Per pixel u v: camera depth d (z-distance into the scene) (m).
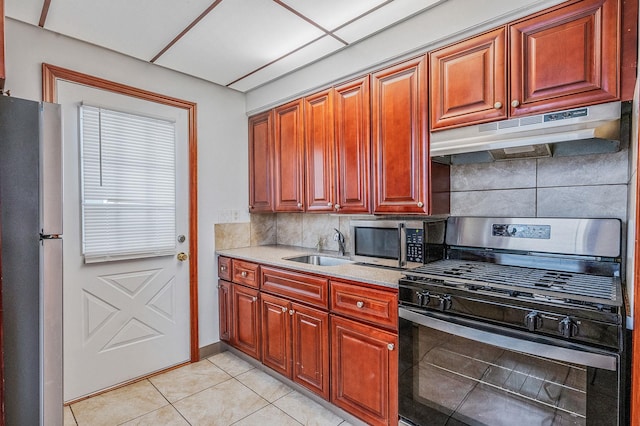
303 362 2.11
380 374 1.69
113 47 2.15
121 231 2.29
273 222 3.25
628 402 1.05
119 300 2.30
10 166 1.07
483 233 1.85
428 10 1.76
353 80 2.16
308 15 1.80
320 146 2.38
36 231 1.11
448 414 1.43
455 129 1.70
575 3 1.35
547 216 1.70
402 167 1.92
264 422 1.90
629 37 1.25
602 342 1.06
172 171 2.54
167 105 2.51
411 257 1.90
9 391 1.07
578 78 1.35
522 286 1.30
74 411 2.00
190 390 2.24
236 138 2.96
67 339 2.08
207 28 1.93
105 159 2.21
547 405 1.18
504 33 1.53
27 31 1.91
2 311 1.02
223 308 2.78
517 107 1.50
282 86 2.64
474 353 1.35
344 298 1.86
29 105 1.10
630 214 1.22
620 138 1.42
